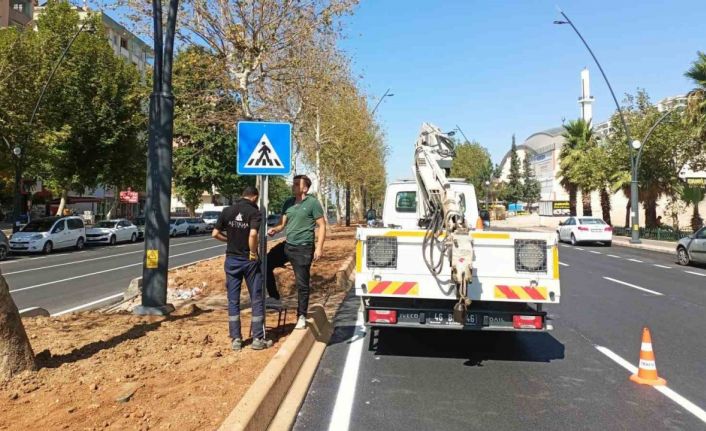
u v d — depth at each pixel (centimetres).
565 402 535
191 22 1263
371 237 659
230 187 5041
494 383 593
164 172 848
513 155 9912
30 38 2767
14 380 484
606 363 676
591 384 593
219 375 526
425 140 905
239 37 1212
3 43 2580
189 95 1367
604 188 3759
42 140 2531
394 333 828
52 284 1442
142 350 609
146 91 2012
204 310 894
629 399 545
